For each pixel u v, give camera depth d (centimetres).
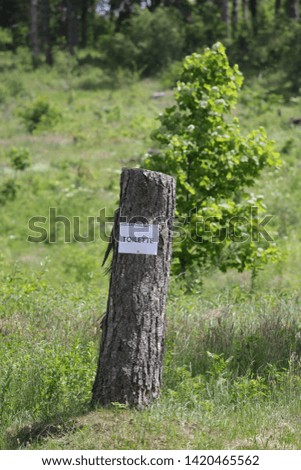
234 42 6694
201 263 1880
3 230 3067
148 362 942
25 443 880
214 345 1211
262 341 1214
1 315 1377
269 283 2183
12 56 7319
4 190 3406
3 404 959
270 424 930
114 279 944
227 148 1827
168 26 6794
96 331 1285
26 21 8675
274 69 6328
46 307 1446
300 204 3344
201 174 1817
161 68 6600
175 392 968
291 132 4650
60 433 883
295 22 6869
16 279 1689
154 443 850
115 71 6556
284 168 3822
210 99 1803
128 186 939
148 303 939
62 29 8888
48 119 5025
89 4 9119
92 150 4444
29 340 1234
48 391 977
